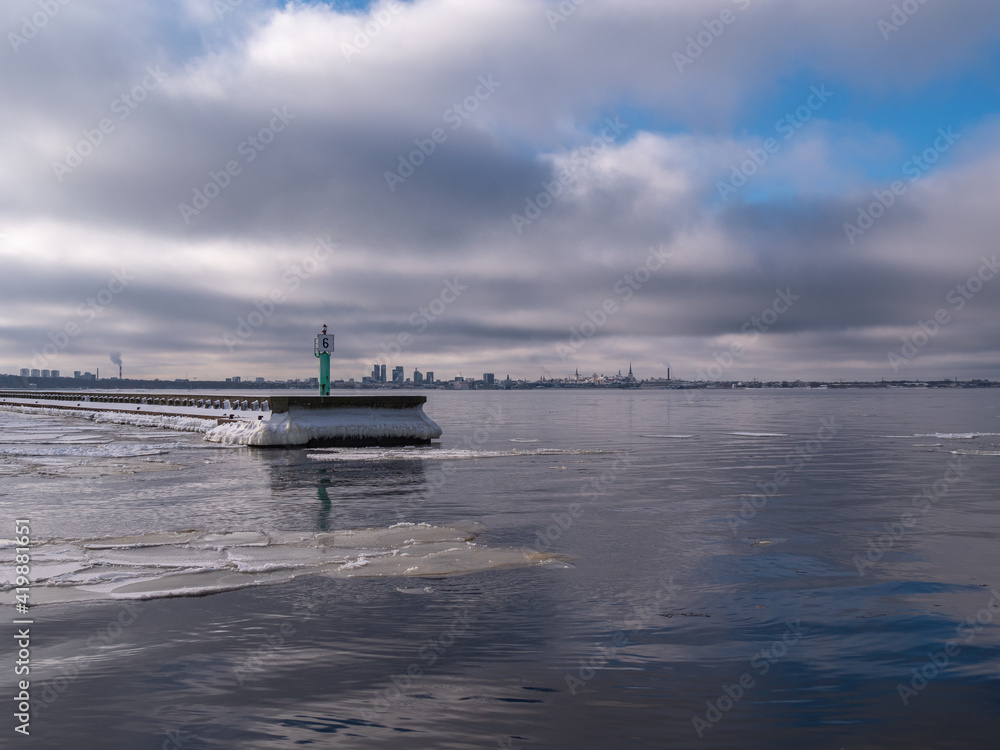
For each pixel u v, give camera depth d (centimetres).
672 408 8975
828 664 538
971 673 523
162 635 597
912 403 10888
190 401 4412
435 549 932
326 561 866
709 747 412
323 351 3158
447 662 538
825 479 1709
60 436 3362
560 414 6900
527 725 438
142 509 1262
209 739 418
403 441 2883
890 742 418
